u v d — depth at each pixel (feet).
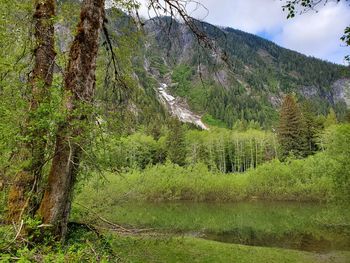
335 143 74.18
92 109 18.99
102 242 19.17
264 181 162.09
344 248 63.00
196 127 529.45
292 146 244.63
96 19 20.63
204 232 82.84
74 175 19.84
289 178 160.86
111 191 31.27
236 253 52.26
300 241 70.90
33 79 21.65
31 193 19.13
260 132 319.47
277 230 84.79
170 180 160.04
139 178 133.28
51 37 22.65
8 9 21.38
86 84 20.03
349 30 17.20
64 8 23.91
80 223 24.54
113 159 21.62
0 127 18.08
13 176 20.77
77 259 12.89
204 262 43.73
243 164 309.22
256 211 124.57
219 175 178.29
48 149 19.98
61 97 19.62
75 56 20.11
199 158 288.30
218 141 301.43
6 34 21.44
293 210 123.65
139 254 26.96
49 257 12.57
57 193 19.02
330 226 83.61
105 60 27.22
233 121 594.65
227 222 99.09
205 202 156.04
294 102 250.37
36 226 16.78
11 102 19.42
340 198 74.13
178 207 137.08
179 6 22.71
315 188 151.12
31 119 18.93
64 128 18.67
